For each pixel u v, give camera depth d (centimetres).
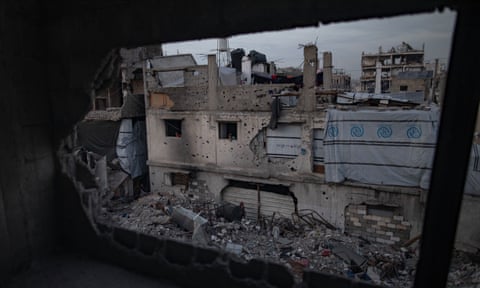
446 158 139
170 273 248
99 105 1562
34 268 265
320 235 1055
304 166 1150
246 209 1291
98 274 259
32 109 268
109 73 279
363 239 1049
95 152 1498
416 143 959
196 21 207
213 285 231
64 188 291
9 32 246
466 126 133
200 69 1344
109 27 239
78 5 250
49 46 272
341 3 164
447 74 136
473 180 842
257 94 1202
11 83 250
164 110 1392
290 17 179
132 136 1509
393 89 2095
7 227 248
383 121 991
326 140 1066
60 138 286
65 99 277
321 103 1165
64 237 300
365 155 1029
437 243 145
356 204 1073
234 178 1272
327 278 198
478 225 845
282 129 1177
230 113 1250
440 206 142
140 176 1570
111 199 1339
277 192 1235
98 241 281
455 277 772
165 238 254
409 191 988
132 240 267
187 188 1395
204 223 1023
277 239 1045
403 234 1018
